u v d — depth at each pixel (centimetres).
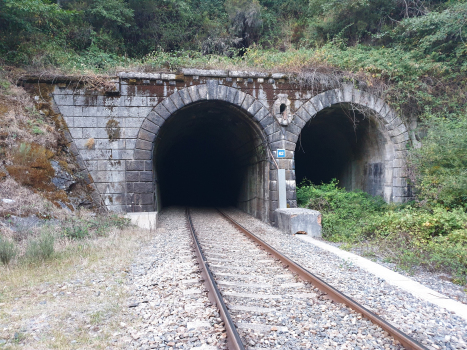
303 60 1441
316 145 2014
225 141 2078
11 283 577
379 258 864
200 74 1325
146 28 2288
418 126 1488
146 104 1292
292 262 713
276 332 415
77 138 1251
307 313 477
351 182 1836
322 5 1973
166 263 710
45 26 1741
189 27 2397
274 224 1366
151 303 497
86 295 534
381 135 1506
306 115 1402
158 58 1358
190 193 3048
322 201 1442
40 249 715
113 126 1271
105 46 1980
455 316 489
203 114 1572
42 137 1152
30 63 1331
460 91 1462
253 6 2378
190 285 570
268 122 1383
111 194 1259
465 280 689
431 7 1839
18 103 1188
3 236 798
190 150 2617
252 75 1359
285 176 1385
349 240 1092
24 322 434
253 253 867
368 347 385
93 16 2012
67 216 1046
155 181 1479
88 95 1259
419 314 487
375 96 1441
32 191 1035
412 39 1681
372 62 1459
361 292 576
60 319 446
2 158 1038
